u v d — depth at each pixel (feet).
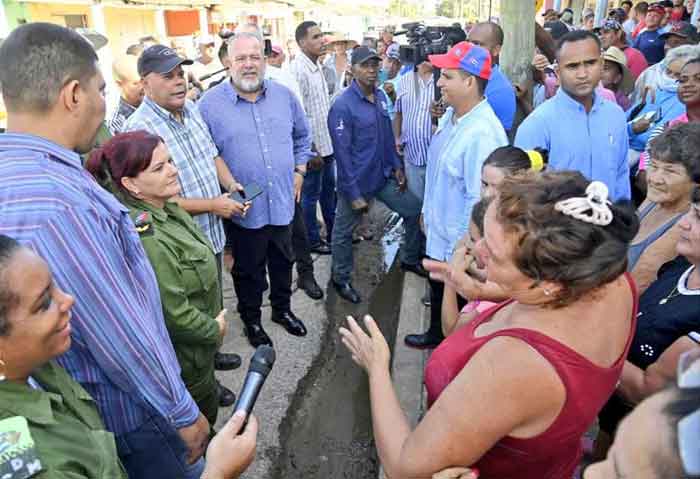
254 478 8.49
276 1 54.80
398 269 16.07
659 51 23.48
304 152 12.30
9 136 4.30
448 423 3.33
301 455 8.98
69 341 3.72
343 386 10.71
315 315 13.33
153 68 8.59
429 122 14.06
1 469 2.82
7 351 3.30
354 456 8.96
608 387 3.47
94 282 4.42
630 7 36.81
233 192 10.03
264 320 12.96
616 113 9.26
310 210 16.42
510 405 3.18
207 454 4.03
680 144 6.55
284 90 11.12
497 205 3.42
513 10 13.96
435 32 14.39
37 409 3.34
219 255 10.11
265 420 9.74
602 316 3.44
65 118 4.53
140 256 5.41
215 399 8.05
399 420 4.09
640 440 1.95
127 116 11.59
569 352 3.18
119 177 6.75
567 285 3.20
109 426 5.13
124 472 4.25
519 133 9.50
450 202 9.20
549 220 3.09
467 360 3.92
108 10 37.81
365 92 12.90
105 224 4.70
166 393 5.14
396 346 11.51
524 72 14.47
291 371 11.13
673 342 5.28
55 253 4.20
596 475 2.19
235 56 9.94
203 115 10.43
